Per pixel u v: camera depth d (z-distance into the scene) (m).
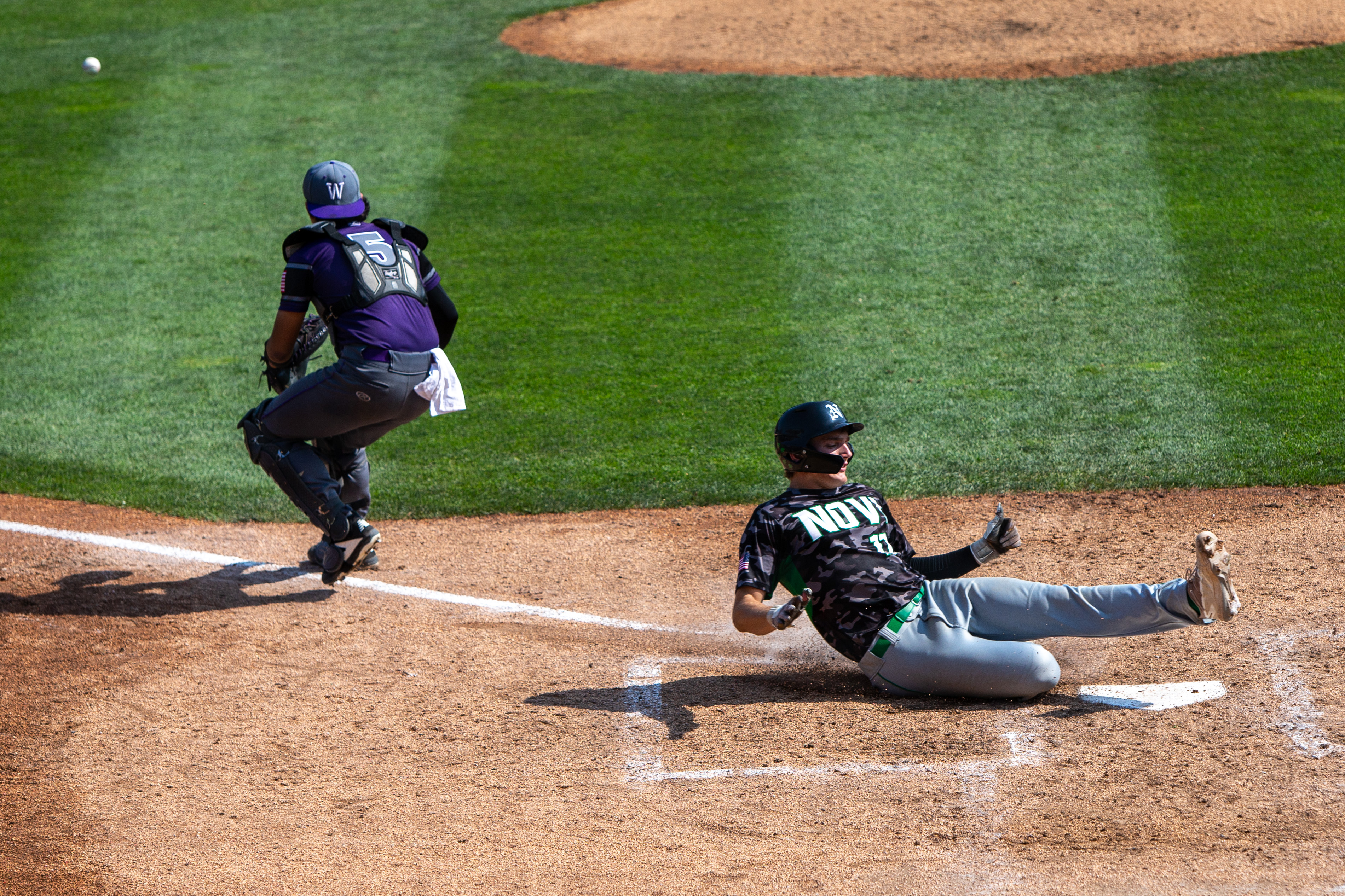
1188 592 15.37
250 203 48.31
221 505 27.22
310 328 21.28
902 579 16.62
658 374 34.19
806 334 36.22
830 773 14.72
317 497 20.08
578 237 44.38
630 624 20.55
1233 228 41.31
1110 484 26.06
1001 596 16.38
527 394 33.44
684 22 67.75
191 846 13.62
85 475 28.91
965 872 12.38
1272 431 28.12
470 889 12.55
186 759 15.85
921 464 27.88
